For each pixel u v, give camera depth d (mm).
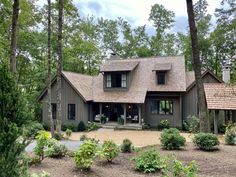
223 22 32562
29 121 4441
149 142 18359
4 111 4113
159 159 9133
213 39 36000
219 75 38469
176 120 26375
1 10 19500
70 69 37938
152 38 45125
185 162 10219
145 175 8391
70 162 9180
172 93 26297
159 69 26703
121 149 11617
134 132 24297
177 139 12516
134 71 28891
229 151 12266
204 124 15352
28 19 25891
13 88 4277
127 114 28641
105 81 28641
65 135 21625
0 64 4391
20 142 4367
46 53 31953
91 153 8500
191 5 15414
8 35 23703
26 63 30016
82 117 26953
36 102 29359
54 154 9766
